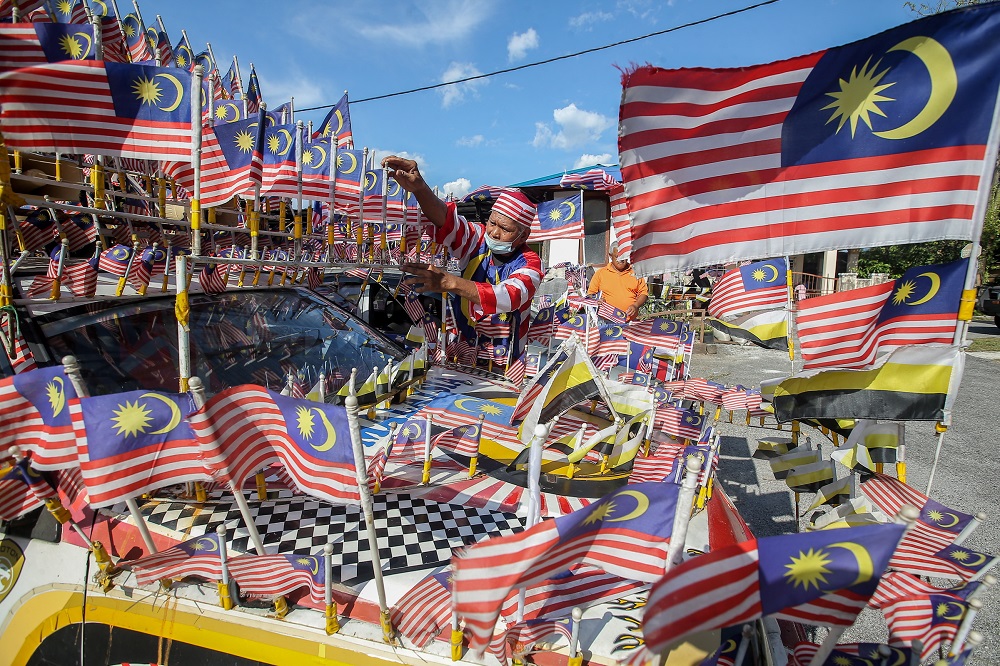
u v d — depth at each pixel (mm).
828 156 1649
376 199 2908
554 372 2031
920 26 1483
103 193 1750
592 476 2156
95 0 2816
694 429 2865
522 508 1908
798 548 1014
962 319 1740
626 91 1706
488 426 2316
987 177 1536
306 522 1776
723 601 983
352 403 1246
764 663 1349
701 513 1921
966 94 1501
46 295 2154
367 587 1523
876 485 1769
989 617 2945
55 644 1686
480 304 2727
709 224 1770
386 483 1993
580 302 4660
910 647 1355
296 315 3145
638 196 1790
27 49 1518
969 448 5562
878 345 1966
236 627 1482
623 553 1143
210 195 1788
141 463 1396
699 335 11094
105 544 1688
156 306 2371
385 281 6547
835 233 1680
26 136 1516
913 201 1605
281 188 2137
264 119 1854
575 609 1289
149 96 1622
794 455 2549
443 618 1397
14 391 1415
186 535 1694
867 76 1563
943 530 1551
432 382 3150
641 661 1051
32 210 2549
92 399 1337
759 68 1613
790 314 3021
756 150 1697
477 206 5707
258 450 1472
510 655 1361
